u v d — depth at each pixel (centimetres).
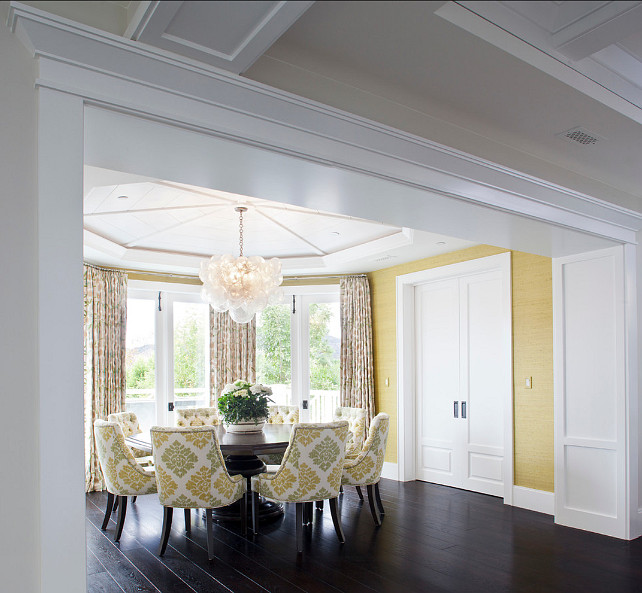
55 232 193
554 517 492
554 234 418
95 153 250
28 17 185
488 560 397
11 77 196
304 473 412
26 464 189
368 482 480
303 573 372
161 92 216
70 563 188
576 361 484
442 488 630
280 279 542
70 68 198
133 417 591
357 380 726
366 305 732
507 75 266
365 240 636
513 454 548
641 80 286
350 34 231
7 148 193
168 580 361
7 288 191
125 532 466
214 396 740
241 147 242
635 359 457
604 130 331
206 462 396
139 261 656
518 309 550
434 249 611
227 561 395
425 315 682
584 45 234
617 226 443
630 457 447
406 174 297
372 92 284
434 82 273
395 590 345
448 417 645
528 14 224
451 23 223
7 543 185
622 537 444
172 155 252
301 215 539
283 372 783
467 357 623
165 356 728
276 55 247
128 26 202
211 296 515
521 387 544
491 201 344
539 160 379
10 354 189
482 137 341
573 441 481
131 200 477
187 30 196
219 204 499
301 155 257
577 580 362
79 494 191
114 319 665
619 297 457
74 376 194
